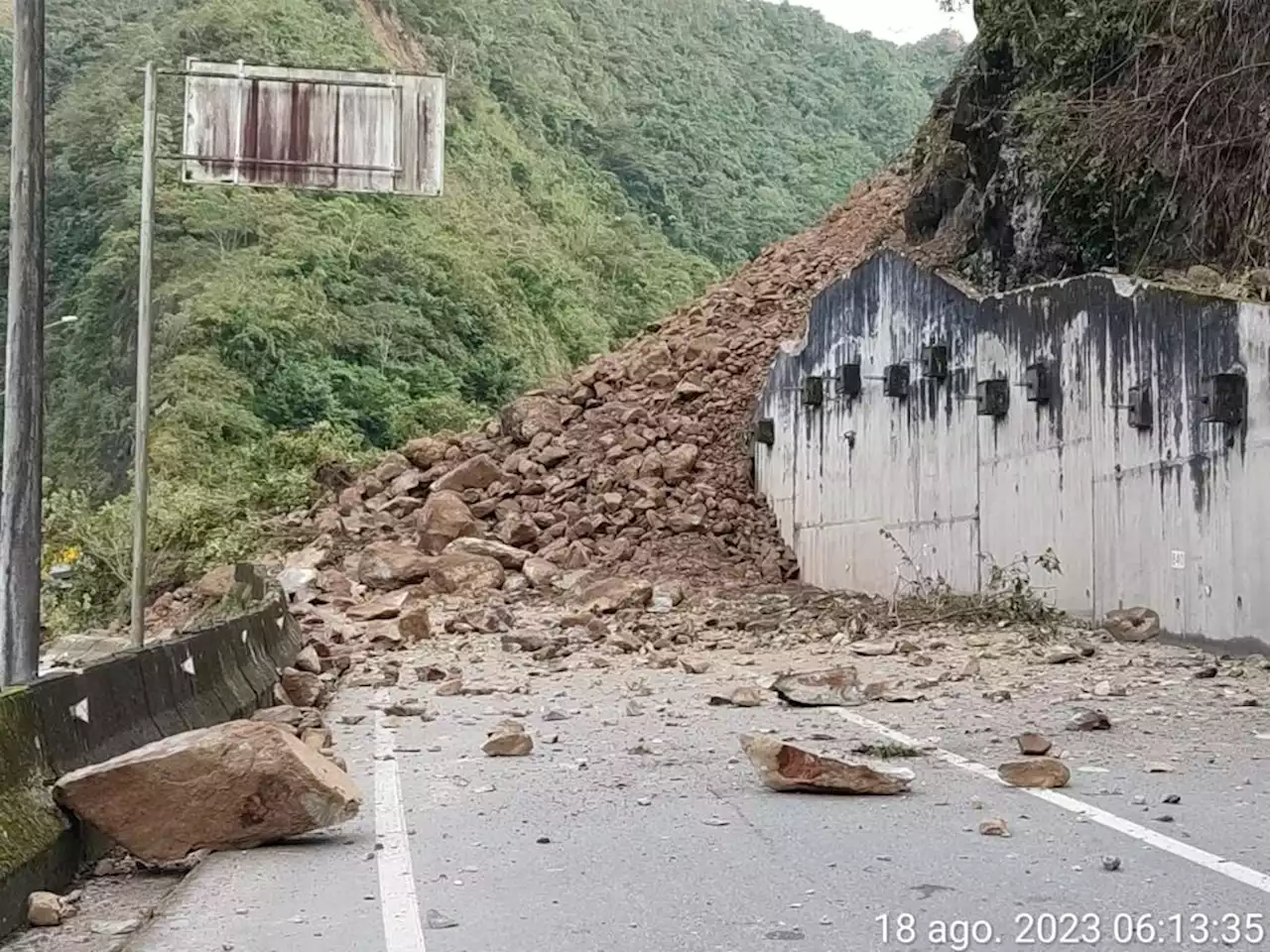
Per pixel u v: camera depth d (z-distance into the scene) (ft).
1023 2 69.51
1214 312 46.93
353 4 265.13
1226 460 46.14
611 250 256.32
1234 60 54.75
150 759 21.93
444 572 81.82
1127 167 60.34
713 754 31.37
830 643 57.36
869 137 349.20
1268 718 34.35
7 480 28.43
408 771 29.94
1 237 176.45
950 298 66.23
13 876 18.57
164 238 196.13
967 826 23.00
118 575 91.45
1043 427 58.13
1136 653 47.83
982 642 53.06
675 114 313.73
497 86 284.20
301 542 97.09
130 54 228.43
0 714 19.89
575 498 93.91
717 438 99.30
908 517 70.59
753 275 124.16
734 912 18.12
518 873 20.63
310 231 201.87
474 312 208.03
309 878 20.52
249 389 170.71
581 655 56.08
